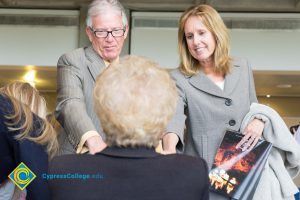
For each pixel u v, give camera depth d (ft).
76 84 6.21
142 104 3.44
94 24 6.48
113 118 3.44
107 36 6.43
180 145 5.88
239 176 5.54
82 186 3.41
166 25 21.59
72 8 21.80
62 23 21.83
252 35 21.48
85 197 3.37
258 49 21.48
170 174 3.43
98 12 6.41
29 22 21.86
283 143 5.92
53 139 5.56
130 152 3.49
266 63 21.47
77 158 3.58
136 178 3.40
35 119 5.48
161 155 3.55
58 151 5.90
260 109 6.09
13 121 5.21
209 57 6.37
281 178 5.98
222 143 5.87
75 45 21.67
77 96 6.03
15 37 21.85
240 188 5.47
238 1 20.86
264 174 5.90
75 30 21.74
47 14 21.81
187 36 6.35
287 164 6.25
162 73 3.67
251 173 5.52
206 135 6.16
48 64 21.74
